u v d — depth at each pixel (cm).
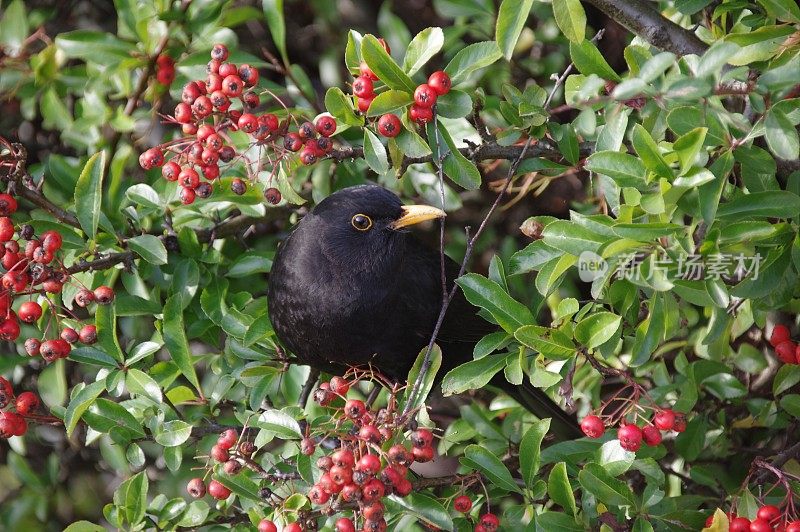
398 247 902
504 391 993
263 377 855
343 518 702
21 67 1023
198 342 1113
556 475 741
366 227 889
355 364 942
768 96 660
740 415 966
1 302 775
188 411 913
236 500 889
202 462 1075
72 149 1130
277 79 1248
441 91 755
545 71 1141
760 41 683
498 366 761
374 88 782
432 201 1035
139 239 857
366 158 775
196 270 900
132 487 800
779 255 725
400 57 1102
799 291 845
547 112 784
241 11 1014
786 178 830
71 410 780
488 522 748
